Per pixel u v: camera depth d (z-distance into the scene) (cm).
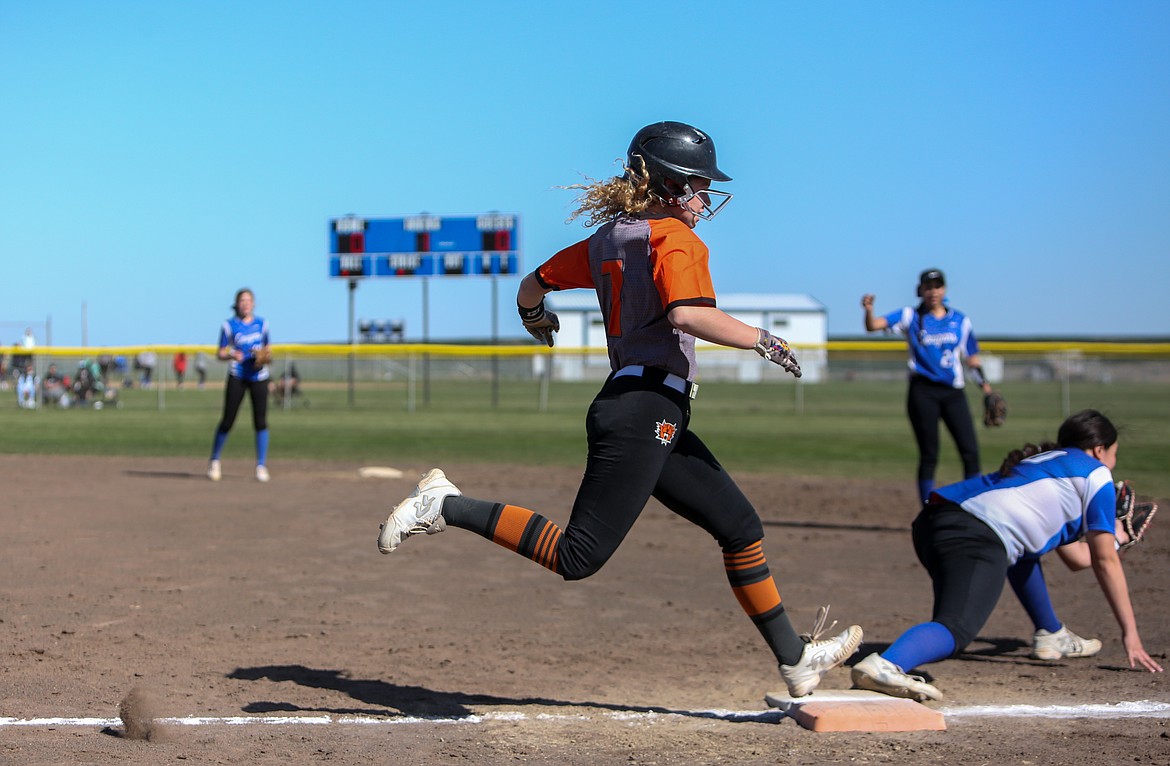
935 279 1075
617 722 539
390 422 2889
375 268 4112
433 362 7669
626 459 474
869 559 1006
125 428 2612
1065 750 497
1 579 838
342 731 510
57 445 2102
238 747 477
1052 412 3484
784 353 460
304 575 893
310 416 3188
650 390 478
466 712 551
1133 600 852
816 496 1426
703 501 500
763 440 2331
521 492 1391
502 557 996
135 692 492
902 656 543
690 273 455
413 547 1034
